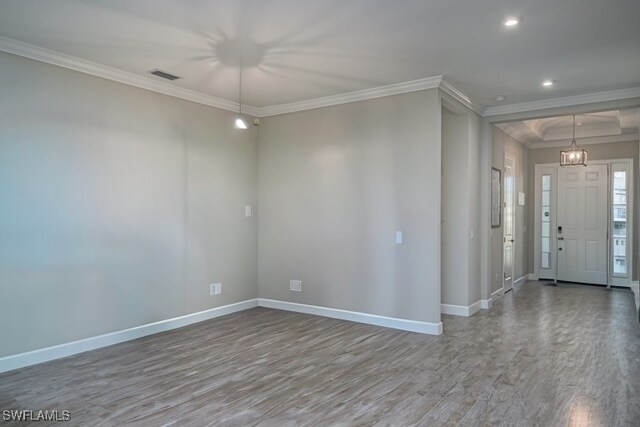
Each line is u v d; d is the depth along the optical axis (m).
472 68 4.18
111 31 3.32
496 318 5.29
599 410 2.85
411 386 3.23
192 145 5.00
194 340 4.36
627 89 4.89
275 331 4.69
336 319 5.20
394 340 4.36
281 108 5.63
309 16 3.08
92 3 2.88
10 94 3.51
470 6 2.92
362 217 5.04
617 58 3.91
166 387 3.20
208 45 3.60
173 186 4.79
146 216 4.51
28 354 3.62
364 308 5.03
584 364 3.70
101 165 4.12
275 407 2.88
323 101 5.27
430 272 4.57
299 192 5.55
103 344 4.13
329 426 2.63
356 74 4.36
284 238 5.69
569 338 4.45
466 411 2.83
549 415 2.78
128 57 3.87
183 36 3.42
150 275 4.55
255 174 5.88
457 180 5.45
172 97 4.78
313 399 3.01
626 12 3.00
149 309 4.55
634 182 7.40
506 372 3.51
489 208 5.93
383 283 4.89
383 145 4.88
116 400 2.97
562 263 8.06
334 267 5.26
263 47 3.64
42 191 3.70
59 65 3.81
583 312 5.62
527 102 5.50
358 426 2.63
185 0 2.84
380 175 4.90
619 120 6.53
